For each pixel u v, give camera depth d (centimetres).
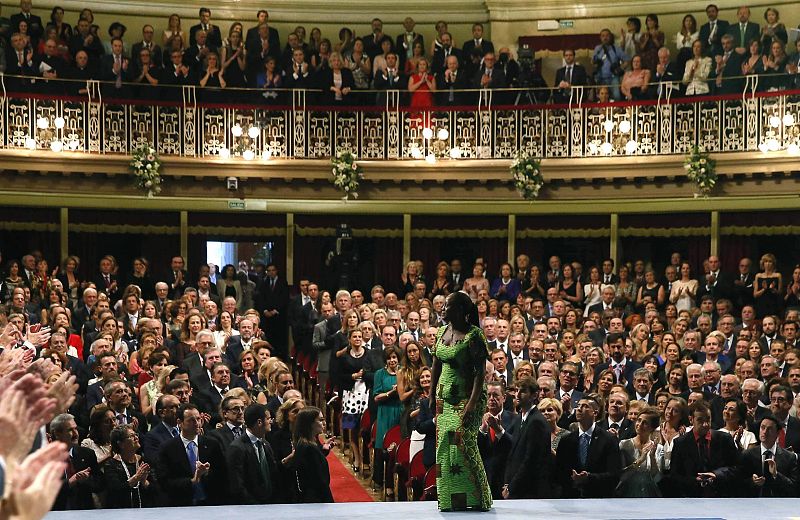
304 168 2289
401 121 2316
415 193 2338
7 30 2184
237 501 1034
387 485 1330
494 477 1115
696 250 2284
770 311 1953
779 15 2403
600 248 2344
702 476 1072
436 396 961
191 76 2267
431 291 2091
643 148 2242
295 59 2312
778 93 2144
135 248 2311
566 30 2533
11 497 379
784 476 1107
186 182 2278
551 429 1113
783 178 2162
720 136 2189
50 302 1767
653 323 1702
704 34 2286
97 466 991
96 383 1245
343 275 2139
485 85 2306
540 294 2067
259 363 1459
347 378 1538
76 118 2191
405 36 2402
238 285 2100
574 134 2278
